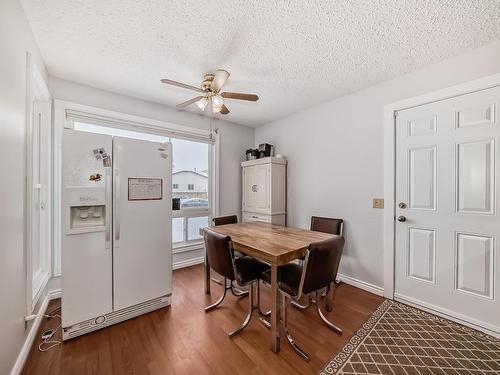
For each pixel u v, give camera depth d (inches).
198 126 137.2
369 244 99.7
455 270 76.6
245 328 73.0
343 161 110.1
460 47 72.3
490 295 69.9
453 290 76.9
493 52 69.7
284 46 73.0
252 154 149.7
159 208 85.2
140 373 55.1
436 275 80.8
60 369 56.1
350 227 107.0
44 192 87.7
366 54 76.8
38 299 73.6
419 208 85.2
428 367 56.4
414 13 58.9
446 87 78.6
